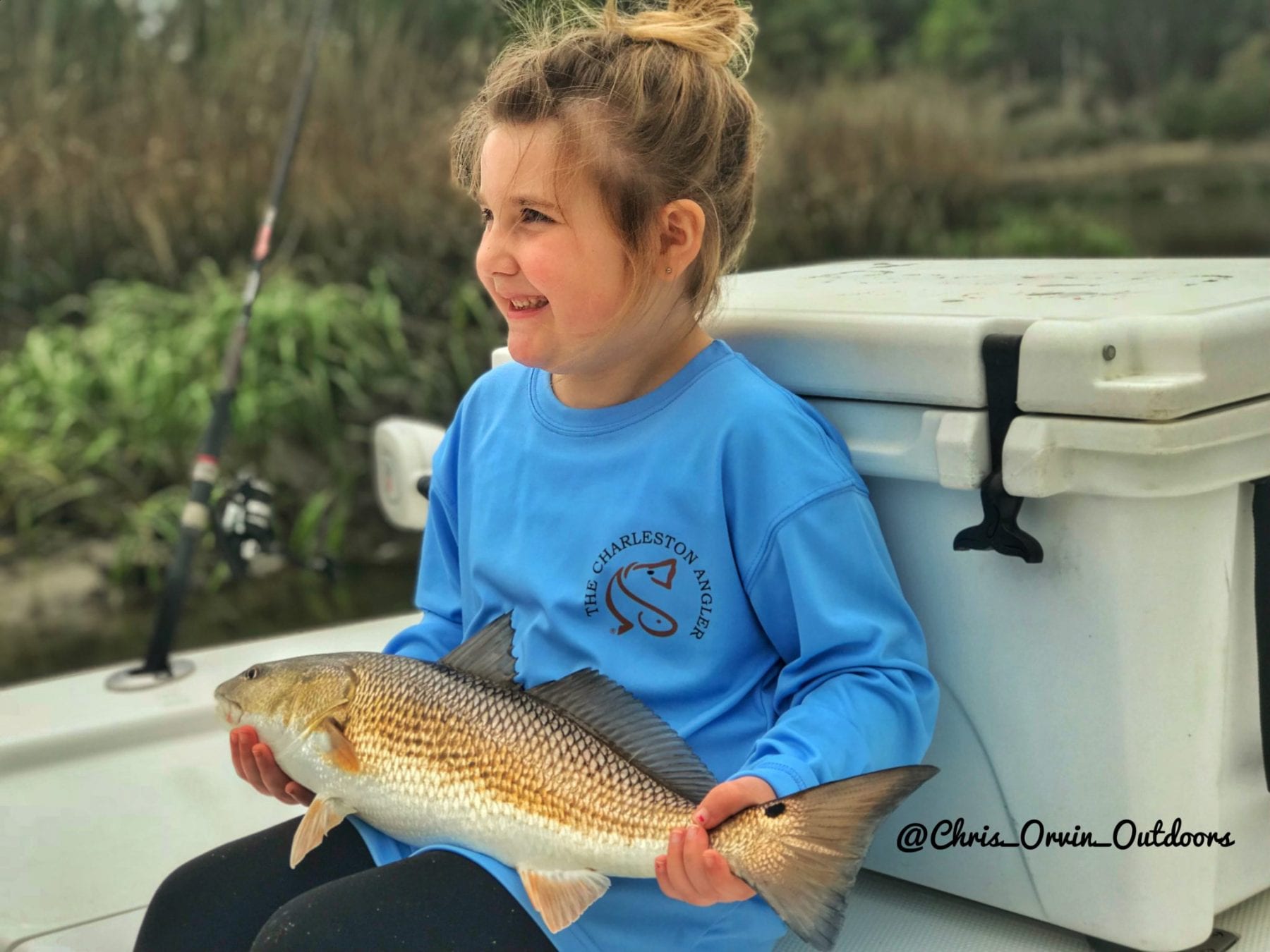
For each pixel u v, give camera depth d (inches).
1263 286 40.5
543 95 36.2
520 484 40.1
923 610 39.6
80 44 177.3
